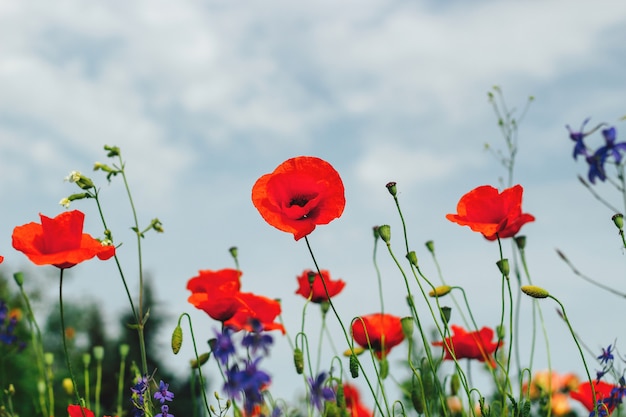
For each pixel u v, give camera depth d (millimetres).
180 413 6699
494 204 1126
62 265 1090
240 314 1170
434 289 1127
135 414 1129
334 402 1125
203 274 1221
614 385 1194
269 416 1112
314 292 1281
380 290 1265
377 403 1097
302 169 1105
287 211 1088
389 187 1104
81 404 1099
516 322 1259
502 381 1227
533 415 1366
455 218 1140
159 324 8297
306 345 1195
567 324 1066
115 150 1221
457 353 1236
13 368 2631
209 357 1137
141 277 1191
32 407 2660
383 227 1112
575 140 1238
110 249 1090
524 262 1239
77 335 7750
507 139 1448
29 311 1347
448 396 1254
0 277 4125
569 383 1441
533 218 1201
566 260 1216
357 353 1238
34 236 1083
